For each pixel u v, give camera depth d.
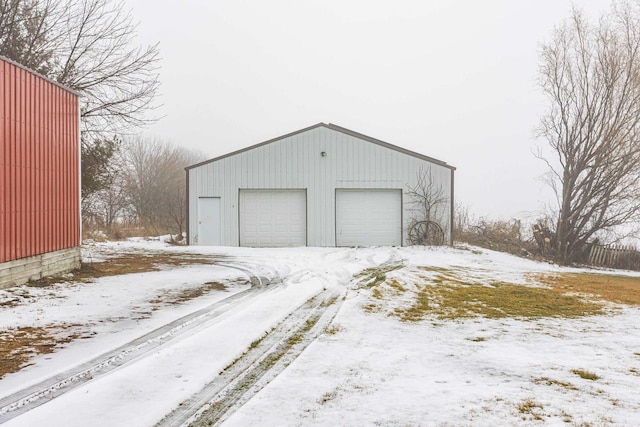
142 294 10.02
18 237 9.92
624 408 4.47
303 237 22.09
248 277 12.51
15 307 8.41
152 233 29.22
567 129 23.44
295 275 12.91
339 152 22.05
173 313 8.30
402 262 16.55
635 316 8.87
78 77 19.34
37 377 5.21
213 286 11.12
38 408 4.40
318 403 4.60
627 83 21.80
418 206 22.19
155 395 4.75
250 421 4.21
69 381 5.11
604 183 22.61
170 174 43.53
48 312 8.21
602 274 18.28
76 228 12.77
